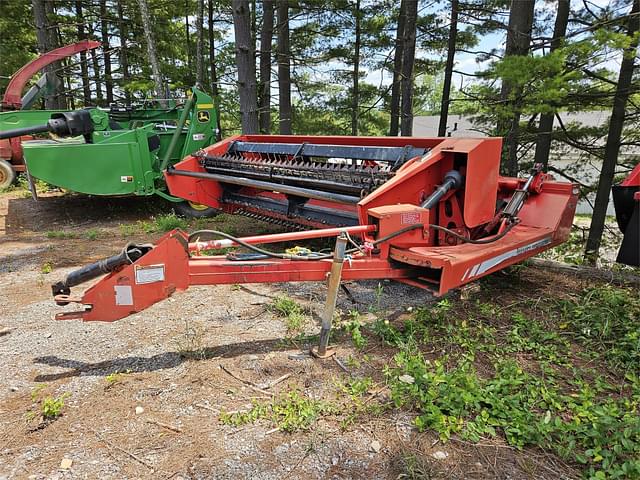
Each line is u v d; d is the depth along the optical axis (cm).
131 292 294
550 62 623
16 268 541
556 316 408
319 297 447
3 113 939
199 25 1404
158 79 1382
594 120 1505
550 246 436
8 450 235
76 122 682
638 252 391
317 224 562
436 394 268
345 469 224
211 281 309
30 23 1822
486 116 920
